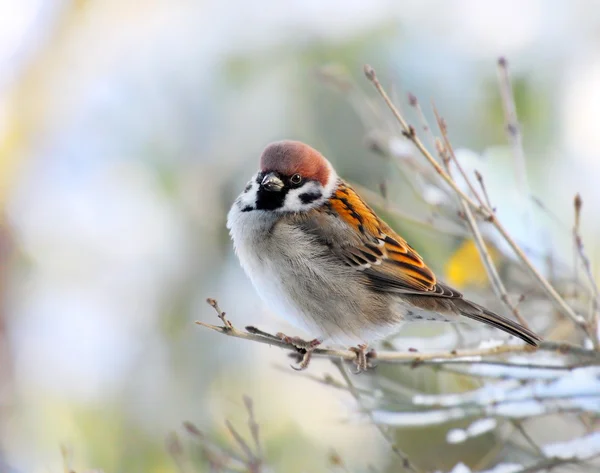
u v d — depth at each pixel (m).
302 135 11.56
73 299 12.81
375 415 8.47
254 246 9.33
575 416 9.41
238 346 11.88
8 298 13.17
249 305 11.73
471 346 9.35
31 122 13.54
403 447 11.32
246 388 11.80
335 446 11.52
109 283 12.65
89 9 13.51
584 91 11.83
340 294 9.31
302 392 11.81
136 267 12.53
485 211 8.03
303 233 9.27
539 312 9.81
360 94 10.88
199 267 12.05
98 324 12.59
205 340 11.89
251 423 8.95
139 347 12.24
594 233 11.09
